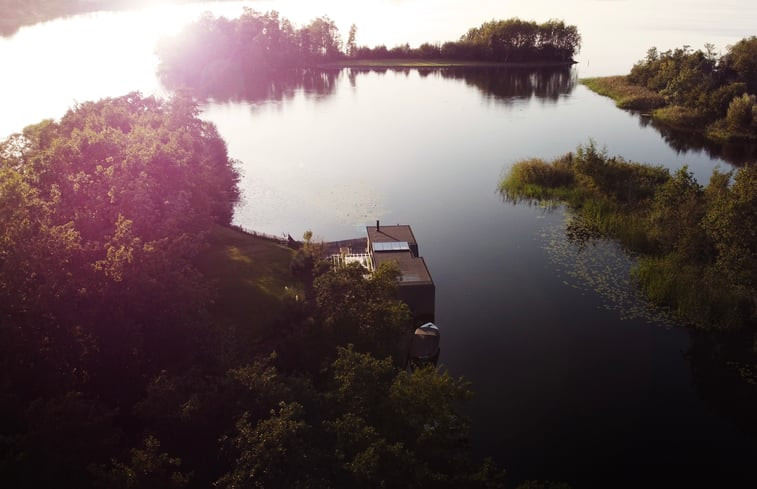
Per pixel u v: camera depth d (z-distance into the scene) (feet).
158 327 131.44
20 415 104.68
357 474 89.61
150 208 160.97
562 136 422.82
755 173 201.16
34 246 126.62
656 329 192.85
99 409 109.40
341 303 143.74
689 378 171.94
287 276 205.36
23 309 119.85
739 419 157.69
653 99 504.02
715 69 534.37
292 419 97.30
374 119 479.00
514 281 223.10
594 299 209.87
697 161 367.04
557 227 268.41
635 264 232.53
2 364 113.09
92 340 123.44
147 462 90.63
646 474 141.28
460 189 320.50
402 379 112.16
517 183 313.12
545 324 196.54
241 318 175.63
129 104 285.23
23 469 91.04
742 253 194.80
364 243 239.09
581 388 168.04
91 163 179.22
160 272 133.90
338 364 112.68
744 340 186.80
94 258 139.44
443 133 435.12
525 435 151.94
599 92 571.28
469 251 248.11
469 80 654.12
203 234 198.70
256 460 89.56
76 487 94.12
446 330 193.36
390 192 317.22
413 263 204.03
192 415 102.27
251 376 107.86
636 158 372.58
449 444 112.68
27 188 143.64
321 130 444.96
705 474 141.28
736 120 416.05
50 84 549.95
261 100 554.05
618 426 155.33
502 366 176.65
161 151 187.83
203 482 102.47
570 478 139.85
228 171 327.47
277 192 316.60
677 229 229.04
